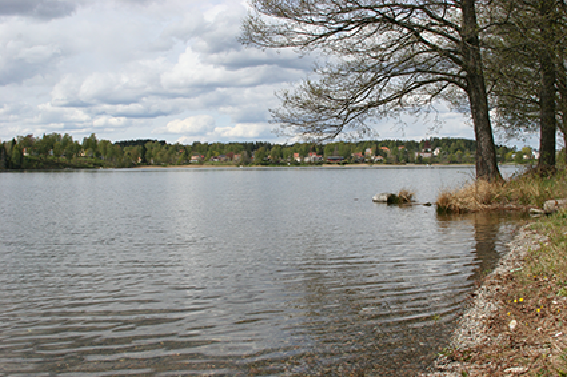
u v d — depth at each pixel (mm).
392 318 7512
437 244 13727
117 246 15703
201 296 9336
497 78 19688
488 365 5336
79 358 6516
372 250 13492
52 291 10047
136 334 7352
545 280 7980
